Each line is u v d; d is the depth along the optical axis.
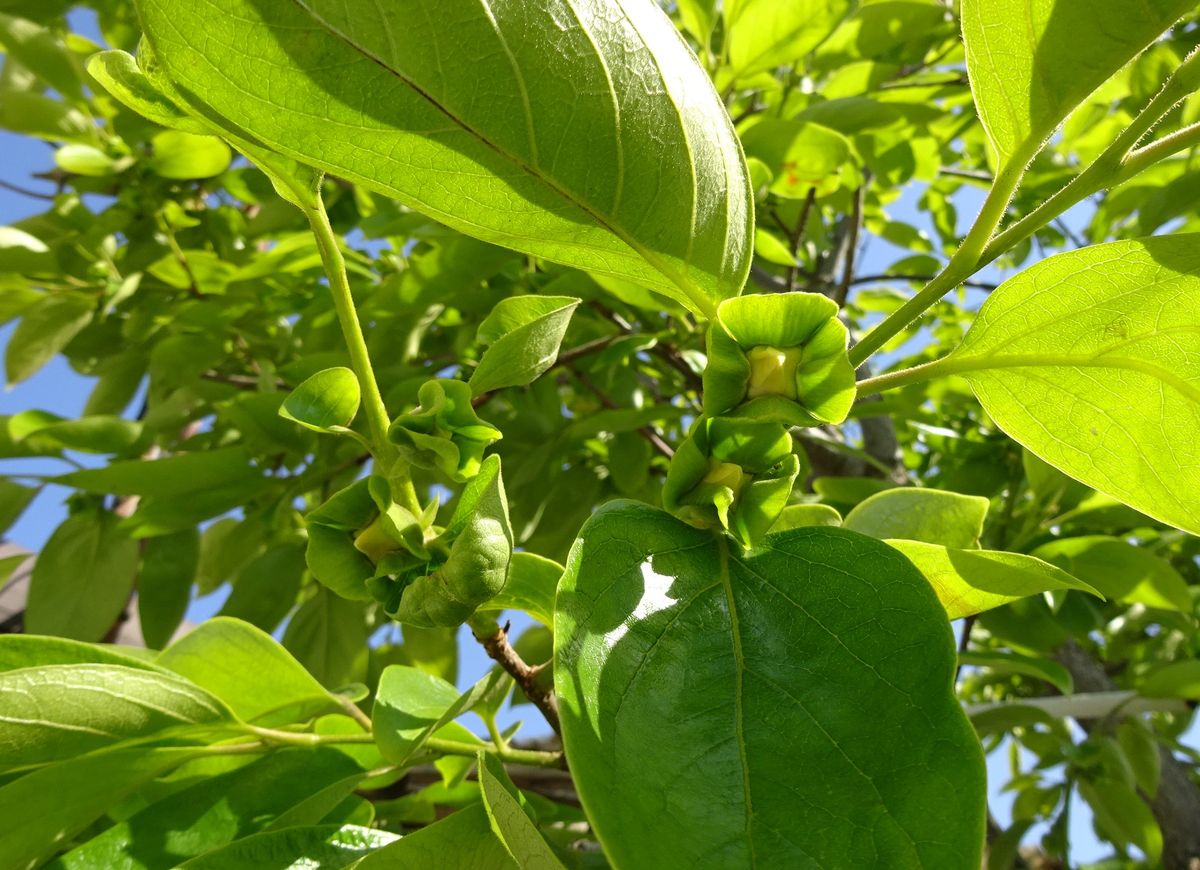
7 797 0.25
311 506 0.57
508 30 0.18
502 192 0.20
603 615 0.19
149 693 0.26
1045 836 0.72
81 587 0.59
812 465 0.77
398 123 0.19
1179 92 0.21
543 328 0.21
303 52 0.17
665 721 0.17
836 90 0.75
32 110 0.63
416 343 0.59
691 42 0.82
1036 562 0.23
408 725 0.29
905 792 0.16
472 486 0.21
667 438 0.82
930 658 0.18
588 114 0.19
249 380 0.70
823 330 0.20
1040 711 0.59
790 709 0.18
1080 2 0.21
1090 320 0.22
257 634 0.32
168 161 0.65
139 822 0.29
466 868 0.24
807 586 0.20
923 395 0.70
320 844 0.27
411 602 0.20
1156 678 0.59
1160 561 0.50
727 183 0.22
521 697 0.52
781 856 0.16
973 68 0.22
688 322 0.65
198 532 0.61
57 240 0.67
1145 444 0.22
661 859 0.15
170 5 0.17
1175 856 0.74
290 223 0.69
